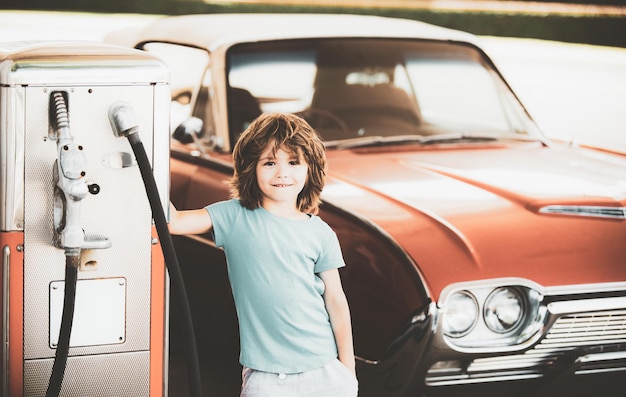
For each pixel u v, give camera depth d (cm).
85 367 387
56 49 375
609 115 1227
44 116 364
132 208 380
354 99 625
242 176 381
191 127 567
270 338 371
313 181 387
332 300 385
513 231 488
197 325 543
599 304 475
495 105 648
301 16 674
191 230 382
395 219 489
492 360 470
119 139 373
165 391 399
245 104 586
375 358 463
